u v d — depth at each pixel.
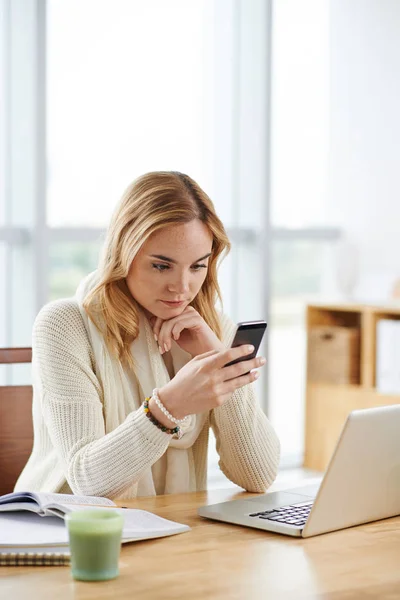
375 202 5.34
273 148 5.18
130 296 2.05
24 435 2.25
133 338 2.06
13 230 4.18
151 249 1.93
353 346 4.88
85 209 4.43
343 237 5.47
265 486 2.08
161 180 1.95
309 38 5.24
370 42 5.33
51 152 4.32
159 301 1.98
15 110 4.17
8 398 2.24
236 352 1.67
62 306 2.03
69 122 4.36
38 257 4.18
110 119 4.49
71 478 1.81
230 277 5.07
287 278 5.32
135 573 1.33
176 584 1.29
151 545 1.47
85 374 1.96
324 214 5.42
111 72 4.48
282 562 1.39
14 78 4.16
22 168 4.19
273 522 1.57
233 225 5.04
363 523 1.63
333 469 1.52
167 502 1.80
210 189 4.91
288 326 5.33
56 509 1.51
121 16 4.50
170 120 4.71
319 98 5.31
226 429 2.06
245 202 5.04
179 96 4.74
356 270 5.17
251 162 5.00
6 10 4.13
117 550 1.31
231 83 4.94
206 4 4.81
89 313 2.03
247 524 1.59
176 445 2.08
